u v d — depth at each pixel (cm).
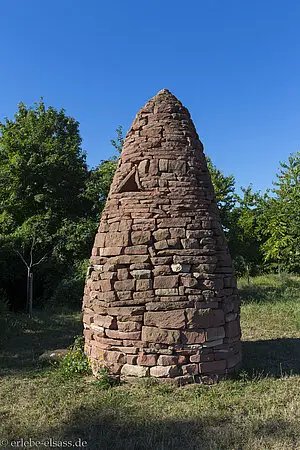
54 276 1789
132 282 593
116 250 615
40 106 2364
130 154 667
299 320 1132
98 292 629
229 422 464
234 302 647
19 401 548
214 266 619
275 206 1902
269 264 2147
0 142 1981
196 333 580
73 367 653
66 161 2064
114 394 543
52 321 1279
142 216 619
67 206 1936
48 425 462
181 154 653
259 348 849
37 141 1980
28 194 1834
